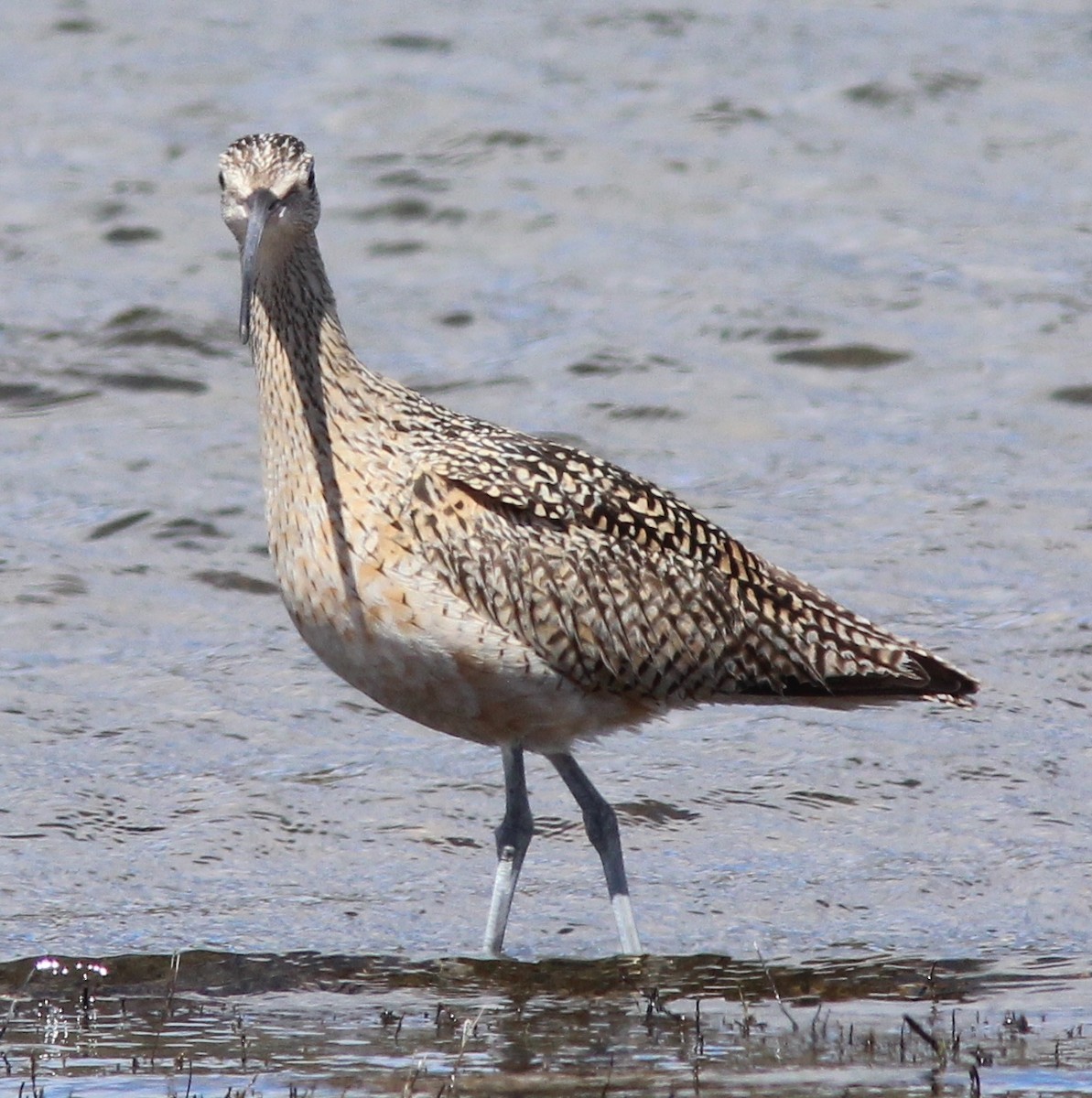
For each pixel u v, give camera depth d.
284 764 13.15
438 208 24.44
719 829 12.38
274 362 11.07
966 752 13.26
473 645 10.93
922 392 20.14
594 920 11.32
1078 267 23.02
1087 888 11.56
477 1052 9.19
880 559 16.34
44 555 16.23
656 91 28.19
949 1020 9.69
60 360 20.36
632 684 11.43
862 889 11.62
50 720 13.60
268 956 10.67
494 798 12.82
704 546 11.64
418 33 30.48
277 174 11.02
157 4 31.58
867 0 32.47
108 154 25.95
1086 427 19.25
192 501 17.38
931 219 24.42
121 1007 9.88
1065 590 15.73
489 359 20.84
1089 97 28.38
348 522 10.87
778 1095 8.62
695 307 21.89
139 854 11.93
